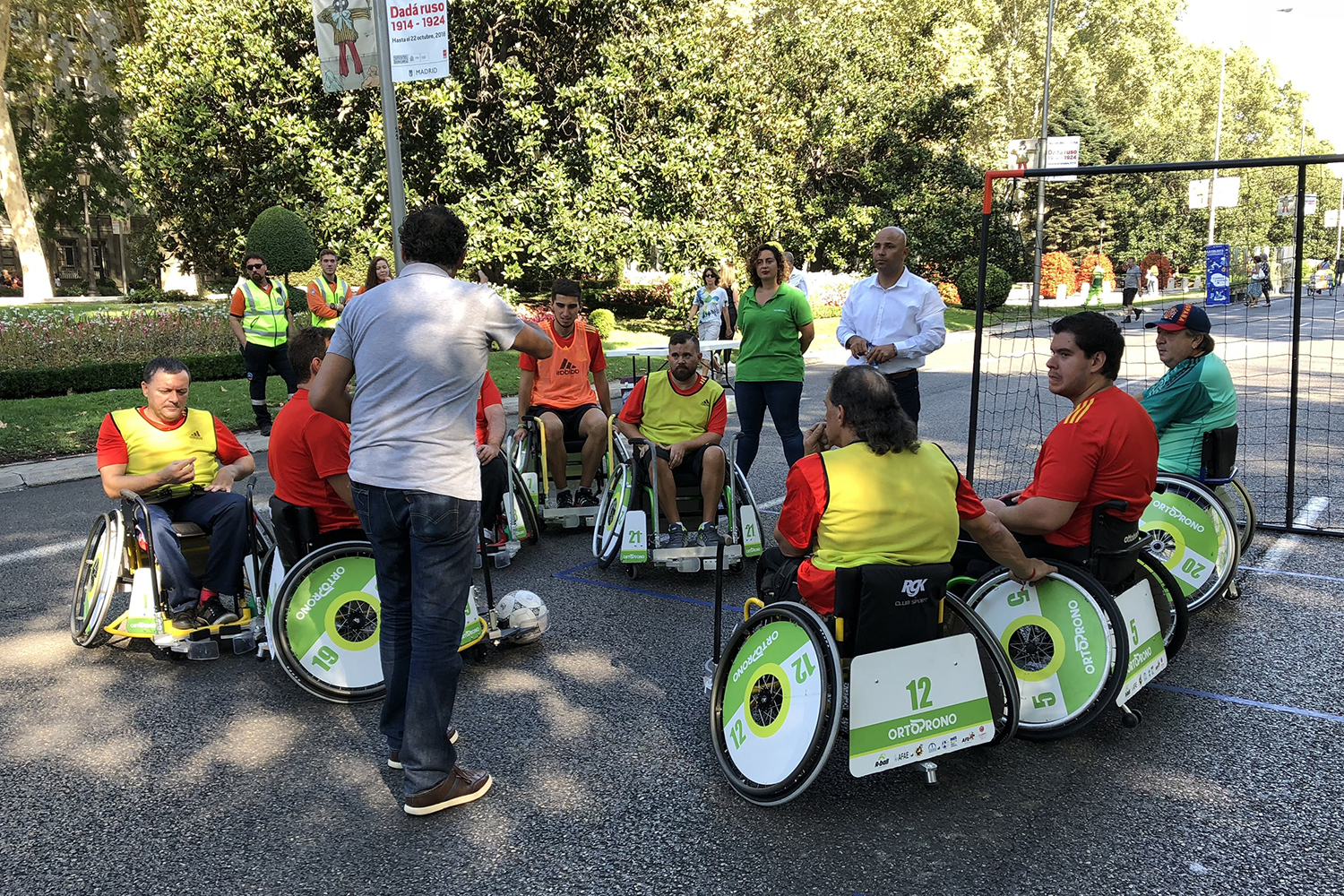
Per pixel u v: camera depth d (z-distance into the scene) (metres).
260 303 10.05
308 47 18.55
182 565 4.39
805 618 3.08
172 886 2.74
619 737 3.60
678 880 2.72
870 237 28.03
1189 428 4.91
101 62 33.97
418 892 2.70
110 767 3.44
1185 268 7.51
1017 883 2.69
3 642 4.68
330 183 17.69
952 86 29.72
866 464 3.13
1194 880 2.68
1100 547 3.55
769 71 26.67
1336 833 2.89
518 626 4.38
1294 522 6.28
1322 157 5.14
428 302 2.97
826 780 3.27
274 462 4.11
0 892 2.72
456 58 18.36
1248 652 4.27
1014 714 3.28
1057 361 3.62
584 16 18.88
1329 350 17.88
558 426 6.46
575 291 6.62
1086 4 52.81
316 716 3.83
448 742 3.12
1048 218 25.75
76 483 8.39
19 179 31.23
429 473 2.93
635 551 5.38
